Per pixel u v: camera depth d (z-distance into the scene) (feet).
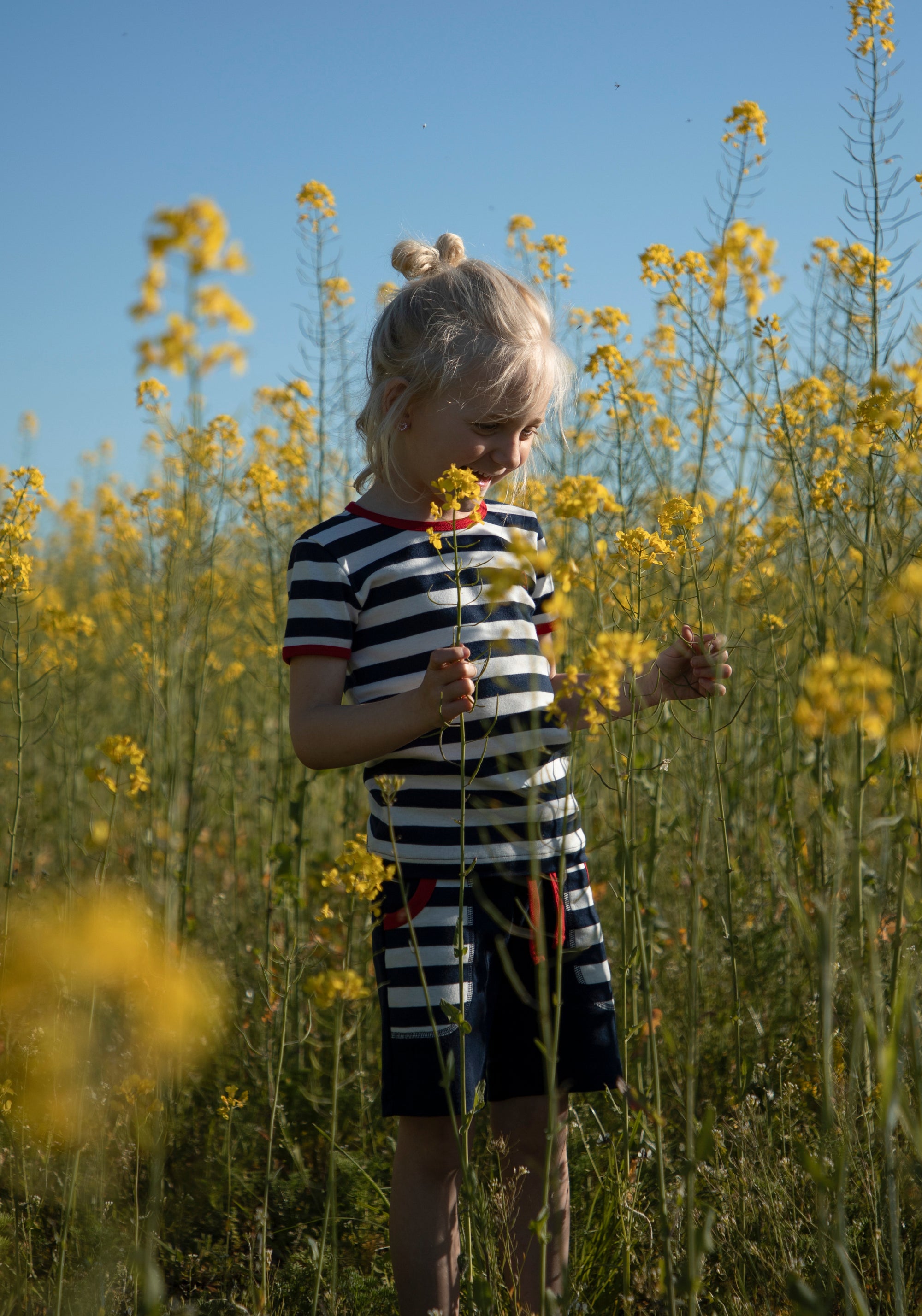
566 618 4.94
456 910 6.01
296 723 6.19
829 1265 4.99
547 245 13.51
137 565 13.73
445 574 6.50
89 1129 5.95
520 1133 6.36
